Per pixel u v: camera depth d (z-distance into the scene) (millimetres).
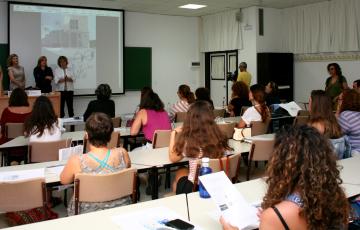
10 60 8031
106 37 9672
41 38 8852
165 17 10641
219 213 2020
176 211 2100
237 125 4930
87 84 9539
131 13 10102
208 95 6082
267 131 5152
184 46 11023
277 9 9719
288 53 9539
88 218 1994
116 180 2537
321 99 3453
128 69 10141
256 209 1924
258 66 9367
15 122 4957
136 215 2025
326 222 1346
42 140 4023
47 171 3000
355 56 8352
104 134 2617
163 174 4660
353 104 3844
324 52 8922
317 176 1338
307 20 9203
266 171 1470
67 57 9227
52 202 3932
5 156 4609
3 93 7336
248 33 9609
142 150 3742
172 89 10914
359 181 2643
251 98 5113
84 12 9344
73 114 9109
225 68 10688
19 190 2428
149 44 10438
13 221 2707
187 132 2941
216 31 10562
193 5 9320
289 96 9633
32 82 8828
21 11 8586
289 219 1344
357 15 8172
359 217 2172
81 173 2523
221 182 1976
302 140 1380
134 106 10406
